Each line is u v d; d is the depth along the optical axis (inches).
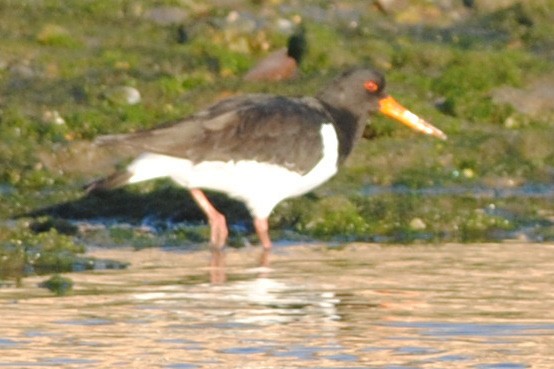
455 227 629.0
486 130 741.3
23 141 700.7
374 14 888.3
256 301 493.0
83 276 535.8
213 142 581.6
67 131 716.0
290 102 607.8
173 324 462.6
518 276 531.5
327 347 436.5
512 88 776.3
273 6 879.1
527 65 800.3
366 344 439.2
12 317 470.6
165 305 488.1
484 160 708.7
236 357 426.0
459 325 460.4
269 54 814.5
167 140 578.6
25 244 582.2
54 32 823.1
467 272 539.2
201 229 615.8
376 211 641.0
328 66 804.6
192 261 565.3
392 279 527.2
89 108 738.2
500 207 656.4
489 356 425.7
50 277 531.2
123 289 512.7
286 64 792.3
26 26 841.5
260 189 592.1
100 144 575.8
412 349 433.7
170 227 628.7
